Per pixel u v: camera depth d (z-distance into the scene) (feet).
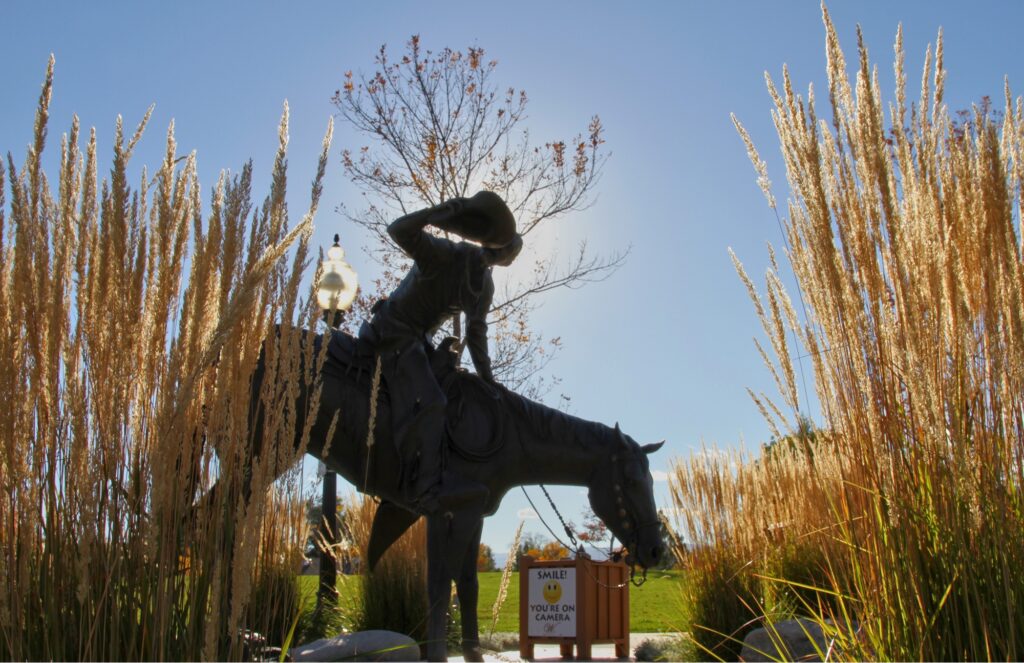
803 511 21.71
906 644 8.04
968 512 7.90
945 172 8.58
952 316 8.20
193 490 9.05
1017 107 8.91
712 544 23.72
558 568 28.19
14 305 7.95
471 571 19.20
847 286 8.61
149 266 9.10
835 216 8.88
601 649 31.42
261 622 10.61
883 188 8.32
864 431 8.70
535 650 32.24
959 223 8.42
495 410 19.42
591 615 27.63
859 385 8.67
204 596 8.97
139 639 8.43
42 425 8.53
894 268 8.48
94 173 8.89
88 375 8.56
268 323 9.31
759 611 22.89
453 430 18.85
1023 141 8.86
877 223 8.59
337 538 31.71
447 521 17.93
